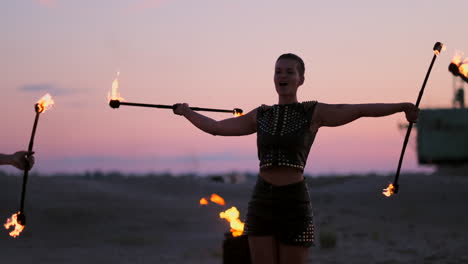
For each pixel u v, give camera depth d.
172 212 24.38
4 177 28.20
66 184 28.80
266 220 4.58
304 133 4.58
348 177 46.75
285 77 4.70
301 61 4.80
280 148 4.59
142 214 23.59
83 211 22.73
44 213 22.03
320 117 4.62
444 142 58.00
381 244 17.56
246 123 4.93
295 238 4.55
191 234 19.97
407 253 15.67
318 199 32.59
